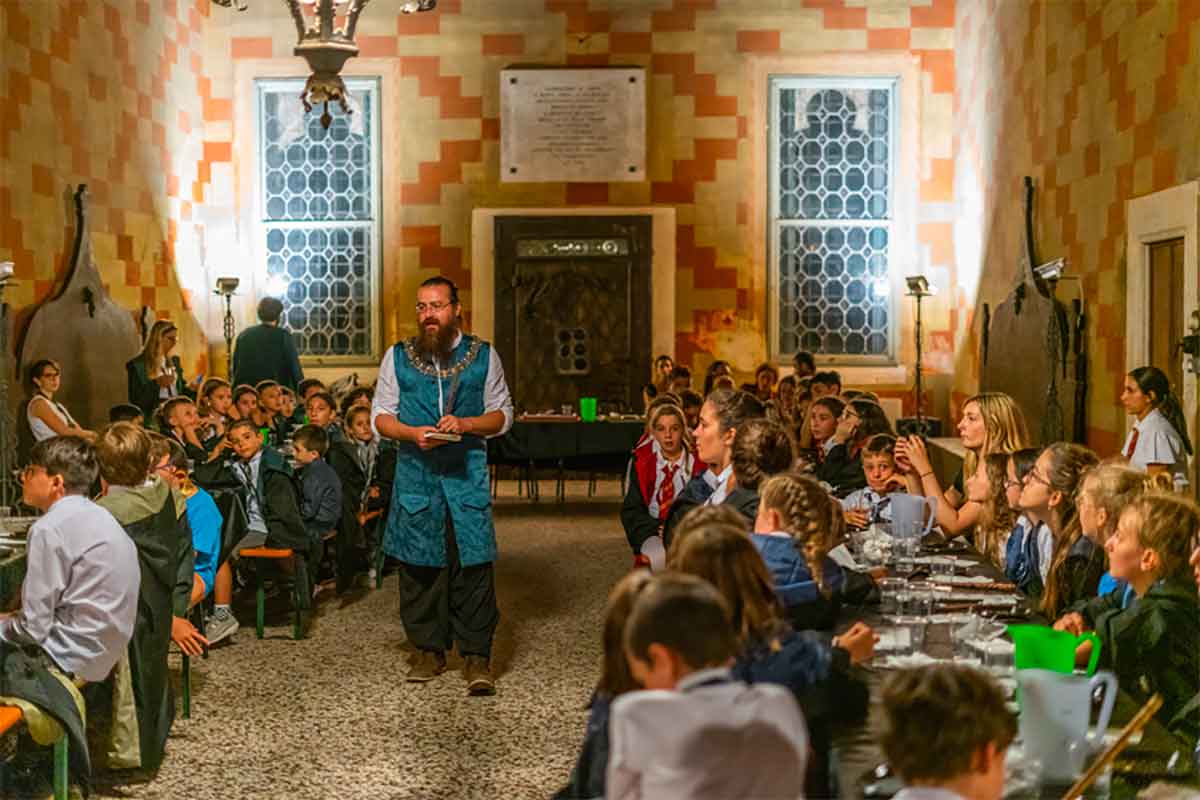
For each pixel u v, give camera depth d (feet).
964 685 7.28
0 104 32.86
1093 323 33.09
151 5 42.78
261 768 16.97
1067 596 14.74
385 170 47.78
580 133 47.62
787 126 47.91
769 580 9.68
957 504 21.72
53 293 35.70
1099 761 8.48
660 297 47.42
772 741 7.06
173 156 44.62
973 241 44.78
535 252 47.47
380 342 48.32
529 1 47.55
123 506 16.35
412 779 16.56
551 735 18.40
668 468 21.20
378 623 25.63
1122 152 31.09
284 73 47.37
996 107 41.91
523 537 35.65
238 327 47.98
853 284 48.06
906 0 47.19
